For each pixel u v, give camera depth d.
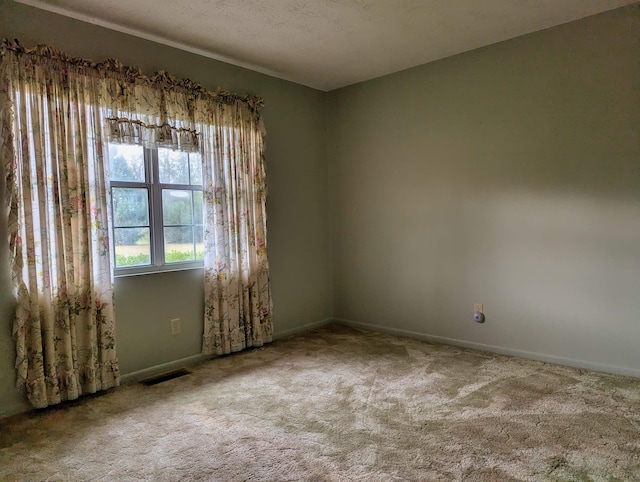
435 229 3.81
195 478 1.87
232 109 3.56
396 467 1.91
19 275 2.46
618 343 2.95
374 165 4.20
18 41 2.47
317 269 4.49
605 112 2.92
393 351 3.60
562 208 3.13
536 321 3.29
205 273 3.43
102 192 2.79
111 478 1.88
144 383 2.98
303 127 4.29
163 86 3.12
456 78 3.60
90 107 2.75
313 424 2.33
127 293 3.02
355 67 3.83
